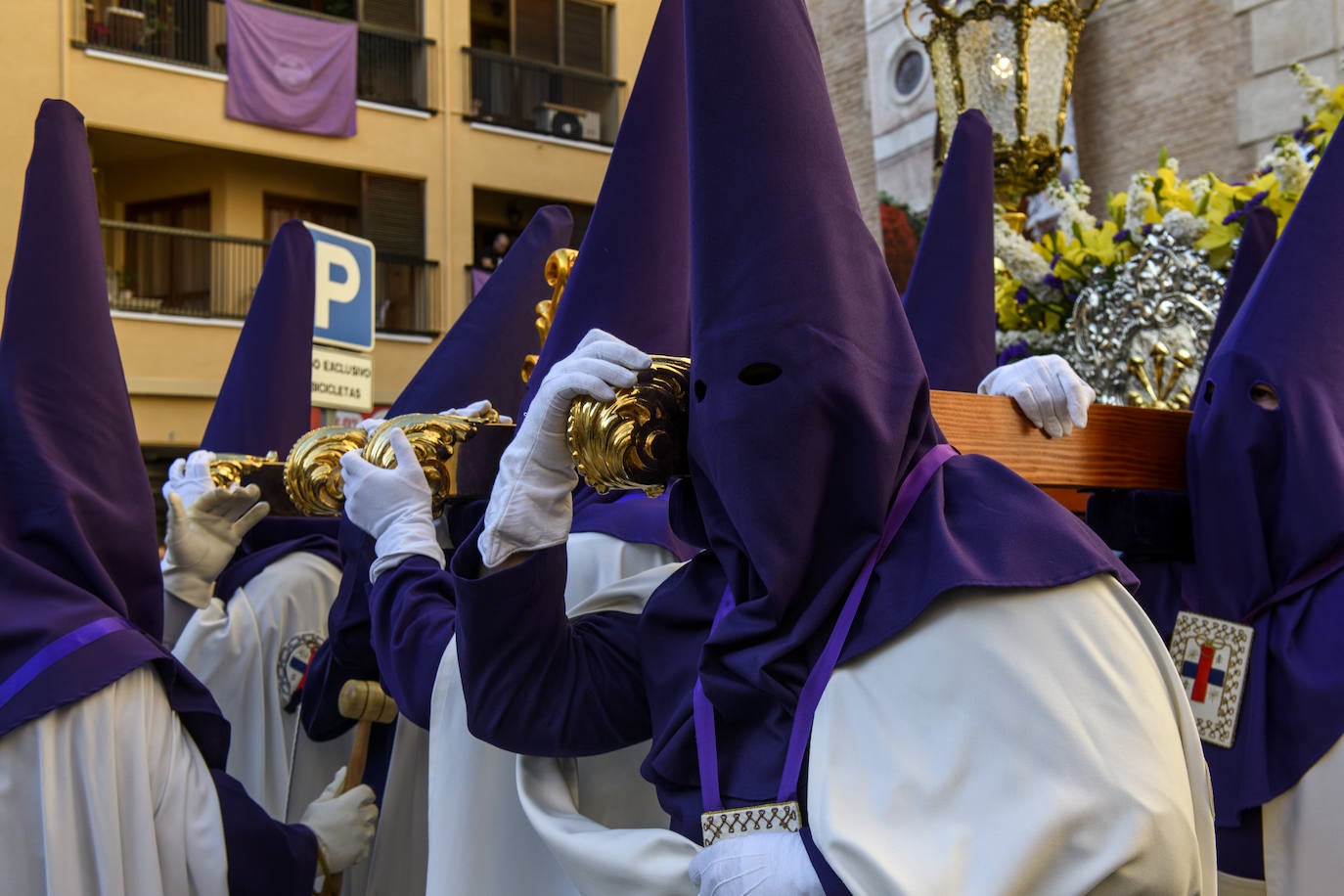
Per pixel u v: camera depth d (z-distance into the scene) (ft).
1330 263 5.46
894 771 3.51
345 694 6.56
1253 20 24.12
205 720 5.63
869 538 3.83
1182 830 3.36
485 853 4.94
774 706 3.86
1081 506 6.81
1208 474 5.66
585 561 5.68
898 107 29.58
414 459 5.71
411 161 56.18
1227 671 5.50
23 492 5.49
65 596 5.33
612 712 4.66
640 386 4.14
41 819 4.97
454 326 7.45
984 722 3.48
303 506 6.46
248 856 5.57
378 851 6.66
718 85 3.85
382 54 56.85
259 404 9.04
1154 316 8.30
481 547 4.56
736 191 3.83
